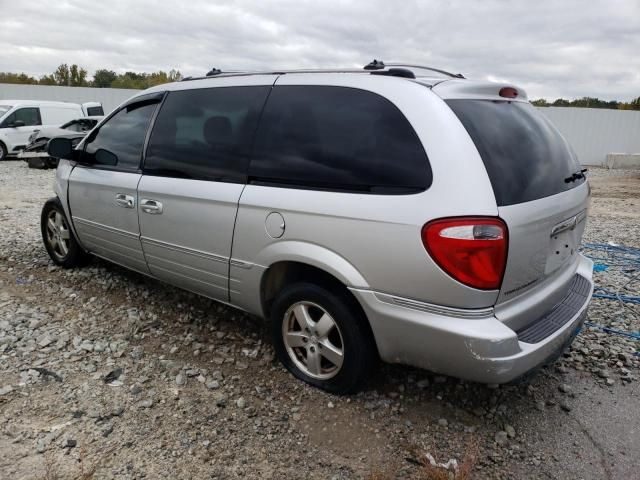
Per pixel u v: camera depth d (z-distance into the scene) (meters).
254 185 3.09
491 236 2.34
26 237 6.26
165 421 2.77
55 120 17.23
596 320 4.28
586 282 3.38
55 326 3.81
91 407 2.85
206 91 3.53
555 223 2.77
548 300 2.84
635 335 3.97
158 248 3.73
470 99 2.74
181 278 3.70
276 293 3.29
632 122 22.64
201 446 2.60
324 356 3.04
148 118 3.89
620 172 19.84
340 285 2.87
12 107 16.33
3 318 3.89
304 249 2.83
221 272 3.34
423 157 2.50
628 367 3.53
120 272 4.95
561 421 2.93
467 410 3.00
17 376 3.11
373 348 2.88
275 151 3.05
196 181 3.38
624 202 11.82
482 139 2.54
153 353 3.50
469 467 2.49
